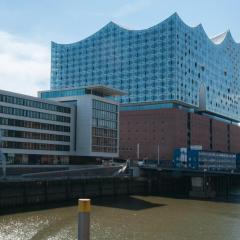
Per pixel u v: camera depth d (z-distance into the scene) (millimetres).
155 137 179625
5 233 52656
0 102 107938
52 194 88000
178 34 188750
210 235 54812
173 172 121875
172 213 75250
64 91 141375
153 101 187750
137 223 62781
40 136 120938
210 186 115500
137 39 196750
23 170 109188
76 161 136000
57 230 55125
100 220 64688
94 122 135125
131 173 119562
